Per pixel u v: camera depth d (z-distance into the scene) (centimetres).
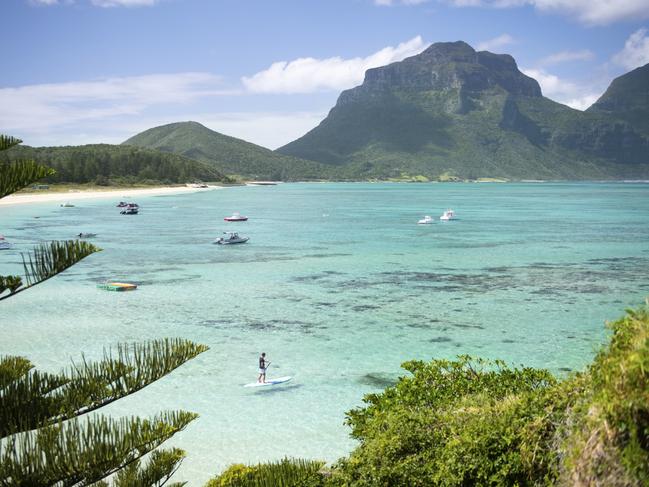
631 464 614
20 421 596
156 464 767
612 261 6794
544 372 1372
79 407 628
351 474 1153
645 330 676
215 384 2828
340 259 6956
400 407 1304
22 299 4719
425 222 12038
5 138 590
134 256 7244
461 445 1004
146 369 664
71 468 580
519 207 18075
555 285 5303
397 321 4006
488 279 5616
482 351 3322
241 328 3828
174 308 4412
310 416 2470
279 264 6581
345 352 3319
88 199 19975
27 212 14700
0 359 652
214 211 15725
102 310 4341
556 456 810
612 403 640
